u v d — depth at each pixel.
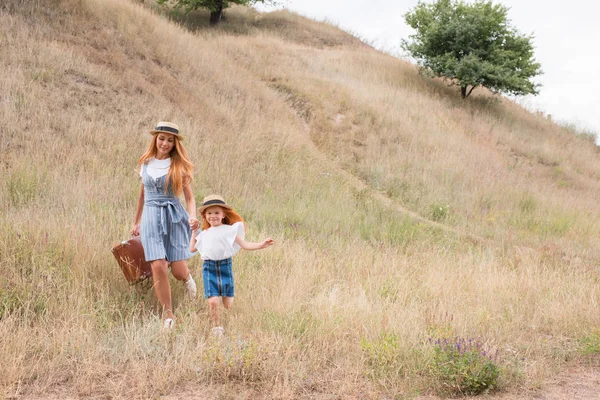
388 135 16.83
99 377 4.02
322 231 9.41
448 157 16.31
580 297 6.52
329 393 4.02
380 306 5.74
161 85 13.87
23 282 5.20
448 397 4.07
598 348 5.00
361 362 4.44
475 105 23.58
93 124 11.03
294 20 30.16
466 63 23.06
